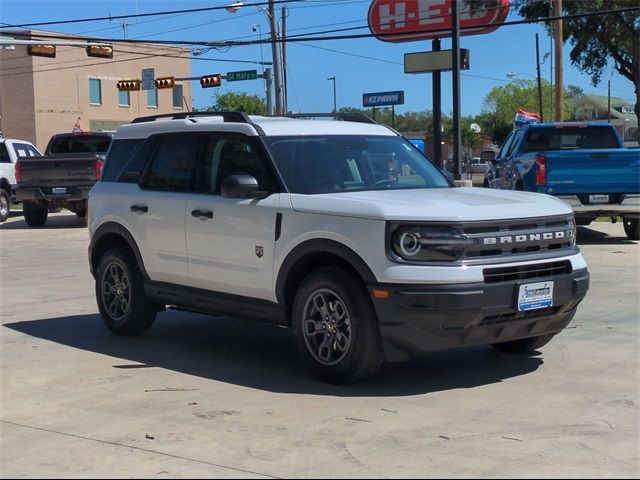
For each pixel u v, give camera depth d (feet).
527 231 20.01
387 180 23.35
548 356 23.39
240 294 22.72
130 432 17.37
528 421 17.63
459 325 18.86
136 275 26.27
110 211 26.66
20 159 65.31
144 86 131.54
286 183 21.72
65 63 175.42
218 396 19.92
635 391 19.81
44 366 23.17
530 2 124.16
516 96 281.95
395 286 18.72
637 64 127.34
